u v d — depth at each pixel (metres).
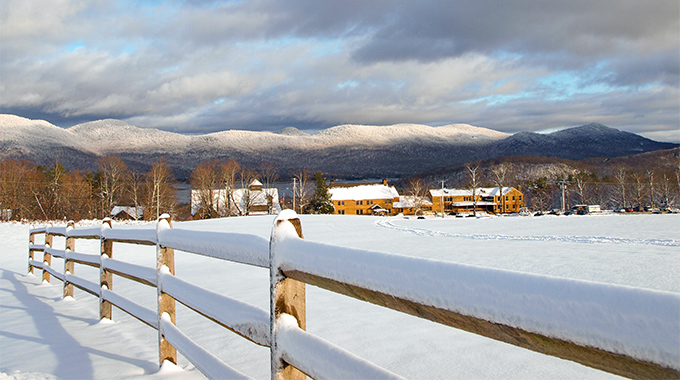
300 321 1.55
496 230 19.62
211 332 3.49
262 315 1.65
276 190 60.78
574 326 0.70
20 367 2.88
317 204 63.31
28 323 4.24
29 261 8.43
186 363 2.88
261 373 2.56
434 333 3.08
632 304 0.63
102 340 3.51
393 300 1.08
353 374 1.13
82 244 17.45
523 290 0.78
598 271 7.46
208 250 2.12
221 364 1.91
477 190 81.06
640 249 10.84
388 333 3.17
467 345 2.77
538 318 0.75
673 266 7.70
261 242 1.69
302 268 1.39
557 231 17.86
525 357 2.51
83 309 4.92
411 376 2.37
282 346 1.49
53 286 6.95
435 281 0.95
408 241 15.77
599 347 0.67
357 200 79.31
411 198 78.88
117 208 57.38
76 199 46.44
